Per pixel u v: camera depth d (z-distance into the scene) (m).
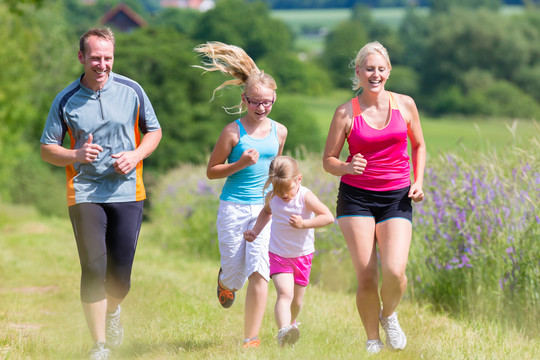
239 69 13.73
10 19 67.06
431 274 19.30
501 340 14.30
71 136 12.75
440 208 18.84
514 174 17.77
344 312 17.72
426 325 16.00
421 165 13.01
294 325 12.18
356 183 12.64
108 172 12.66
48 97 114.12
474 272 18.08
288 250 13.09
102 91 12.64
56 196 89.56
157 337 14.47
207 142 121.94
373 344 12.69
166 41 132.75
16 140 69.38
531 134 18.66
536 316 16.05
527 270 16.62
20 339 13.74
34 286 22.66
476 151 19.69
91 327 12.36
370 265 12.47
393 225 12.45
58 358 12.55
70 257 30.33
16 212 62.59
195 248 33.69
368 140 12.45
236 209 13.18
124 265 12.91
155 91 121.88
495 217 17.73
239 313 17.50
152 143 12.95
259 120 13.17
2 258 30.08
